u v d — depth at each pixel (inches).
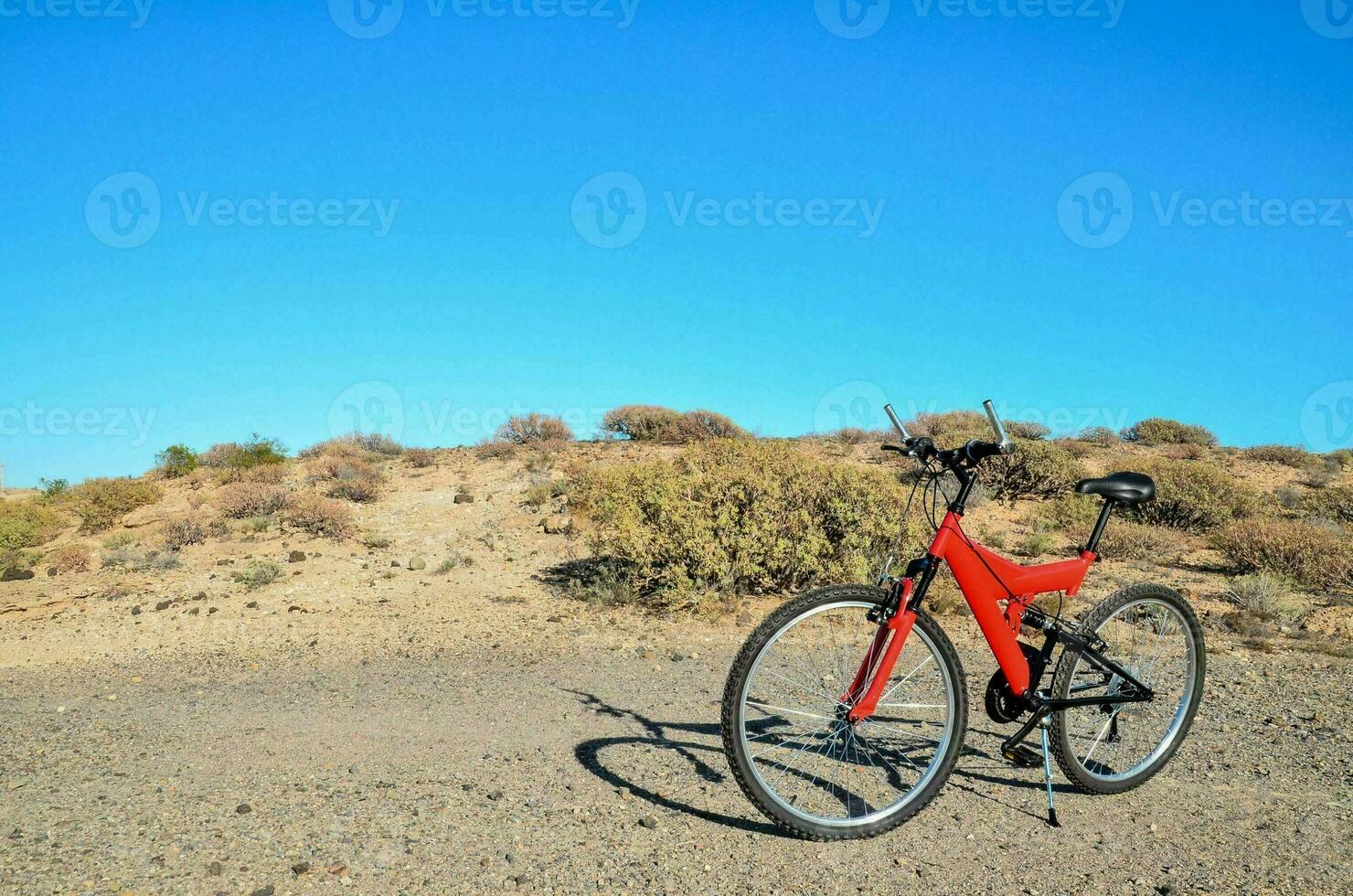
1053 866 142.9
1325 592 438.6
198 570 537.0
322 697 286.0
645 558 419.2
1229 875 140.3
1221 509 596.7
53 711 282.0
